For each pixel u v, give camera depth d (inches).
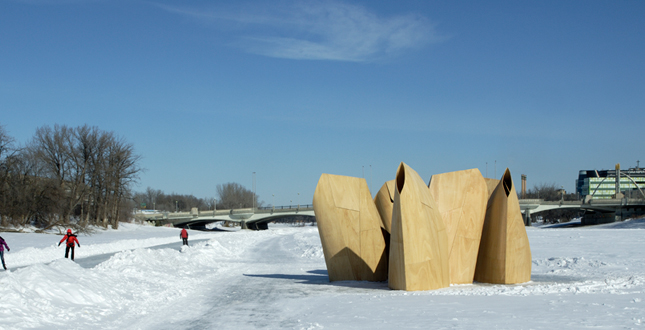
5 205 2064.5
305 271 788.6
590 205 3321.9
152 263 731.4
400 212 516.7
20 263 882.8
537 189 5078.7
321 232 653.3
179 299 473.4
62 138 2395.4
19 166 2162.9
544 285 521.3
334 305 416.2
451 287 542.0
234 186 5546.3
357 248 639.8
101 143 2492.6
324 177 652.7
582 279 610.5
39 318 332.8
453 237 587.8
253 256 1125.7
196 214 3543.3
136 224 3095.5
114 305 414.3
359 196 655.1
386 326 308.2
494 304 384.5
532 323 299.4
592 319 308.7
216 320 365.4
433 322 314.0
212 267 836.6
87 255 1065.5
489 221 594.2
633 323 293.4
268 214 3444.9
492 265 582.9
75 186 2373.3
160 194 6402.6
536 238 1444.4
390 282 545.3
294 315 378.0
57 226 2224.4
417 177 563.8
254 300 468.8
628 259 804.6
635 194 4146.2
